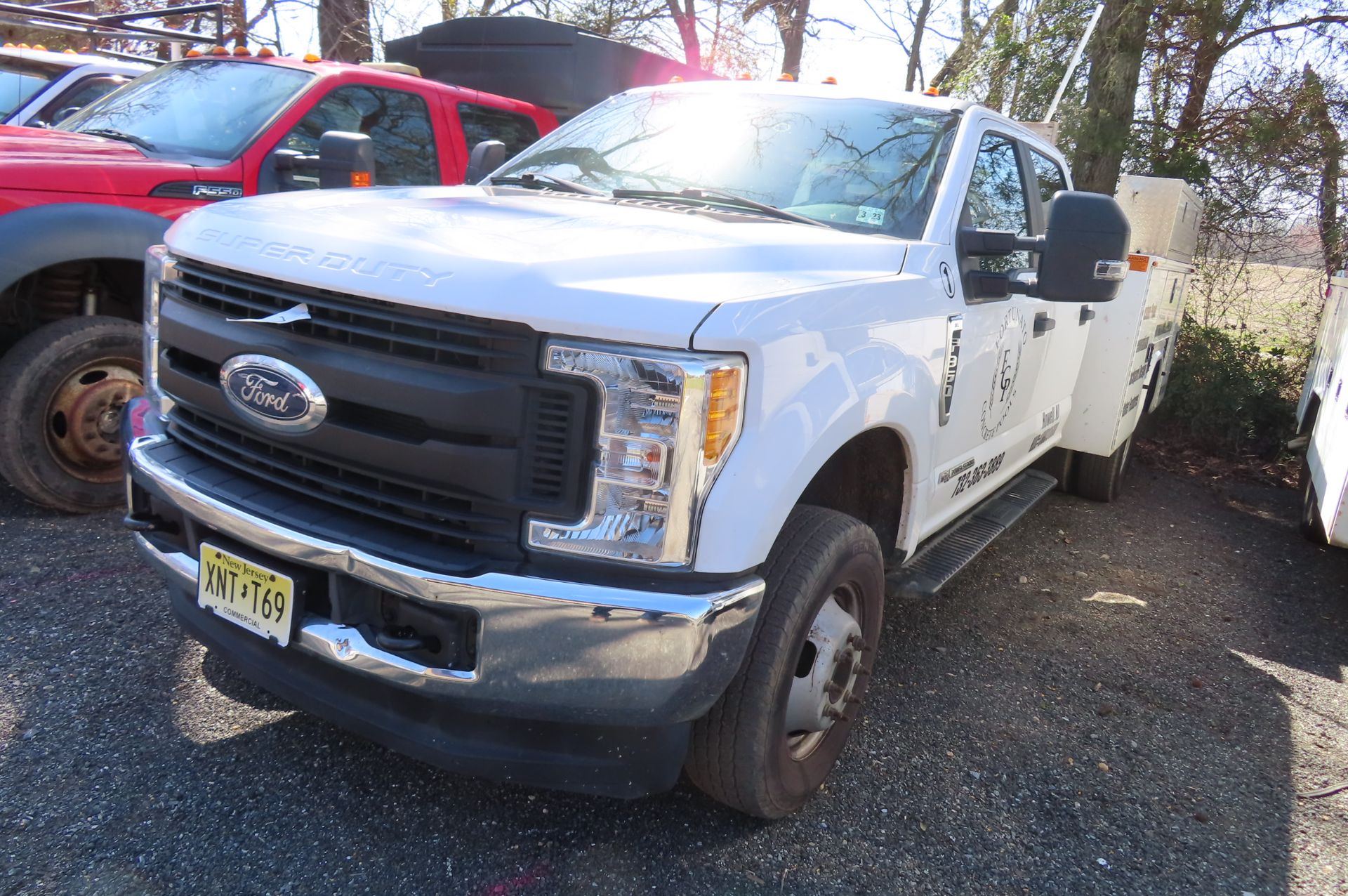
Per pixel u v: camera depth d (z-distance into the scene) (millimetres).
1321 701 3965
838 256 2807
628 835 2656
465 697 2150
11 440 4184
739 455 2182
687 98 3957
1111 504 6715
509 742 2281
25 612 3508
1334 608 5098
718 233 2674
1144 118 9750
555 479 2113
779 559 2498
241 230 2502
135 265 4551
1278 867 2854
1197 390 8477
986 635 4285
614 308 2068
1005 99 9914
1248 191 9430
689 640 2109
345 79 5609
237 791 2668
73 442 4371
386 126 5934
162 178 4562
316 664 2439
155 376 2822
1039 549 5586
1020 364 4043
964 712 3557
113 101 5723
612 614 2078
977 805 2988
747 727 2430
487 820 2654
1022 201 4203
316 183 5328
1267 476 7961
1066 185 4945
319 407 2258
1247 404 8430
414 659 2180
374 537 2203
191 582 2535
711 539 2141
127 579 3859
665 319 2078
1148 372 6418
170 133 5203
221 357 2428
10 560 3936
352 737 2961
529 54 7555
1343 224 9141
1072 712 3654
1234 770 3365
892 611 4426
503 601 2082
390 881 2402
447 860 2488
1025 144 4328
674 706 2160
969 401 3494
